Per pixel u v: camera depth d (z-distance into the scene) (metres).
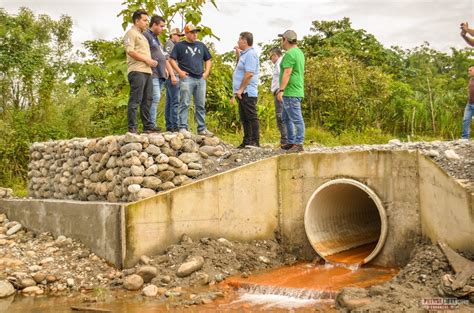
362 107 20.95
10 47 21.89
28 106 20.86
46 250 10.95
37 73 21.73
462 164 9.98
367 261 10.59
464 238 8.56
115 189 11.04
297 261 11.40
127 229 10.05
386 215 10.48
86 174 11.97
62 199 12.81
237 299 8.80
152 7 14.67
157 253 10.38
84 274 10.00
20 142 18.12
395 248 10.44
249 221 11.41
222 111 18.28
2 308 8.51
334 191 11.59
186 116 12.15
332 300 8.50
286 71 11.47
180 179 11.06
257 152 12.23
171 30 13.75
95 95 21.97
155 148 10.88
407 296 7.78
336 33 30.42
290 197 11.66
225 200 11.14
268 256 11.15
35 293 9.36
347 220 12.61
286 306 8.34
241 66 12.28
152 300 8.73
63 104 19.73
